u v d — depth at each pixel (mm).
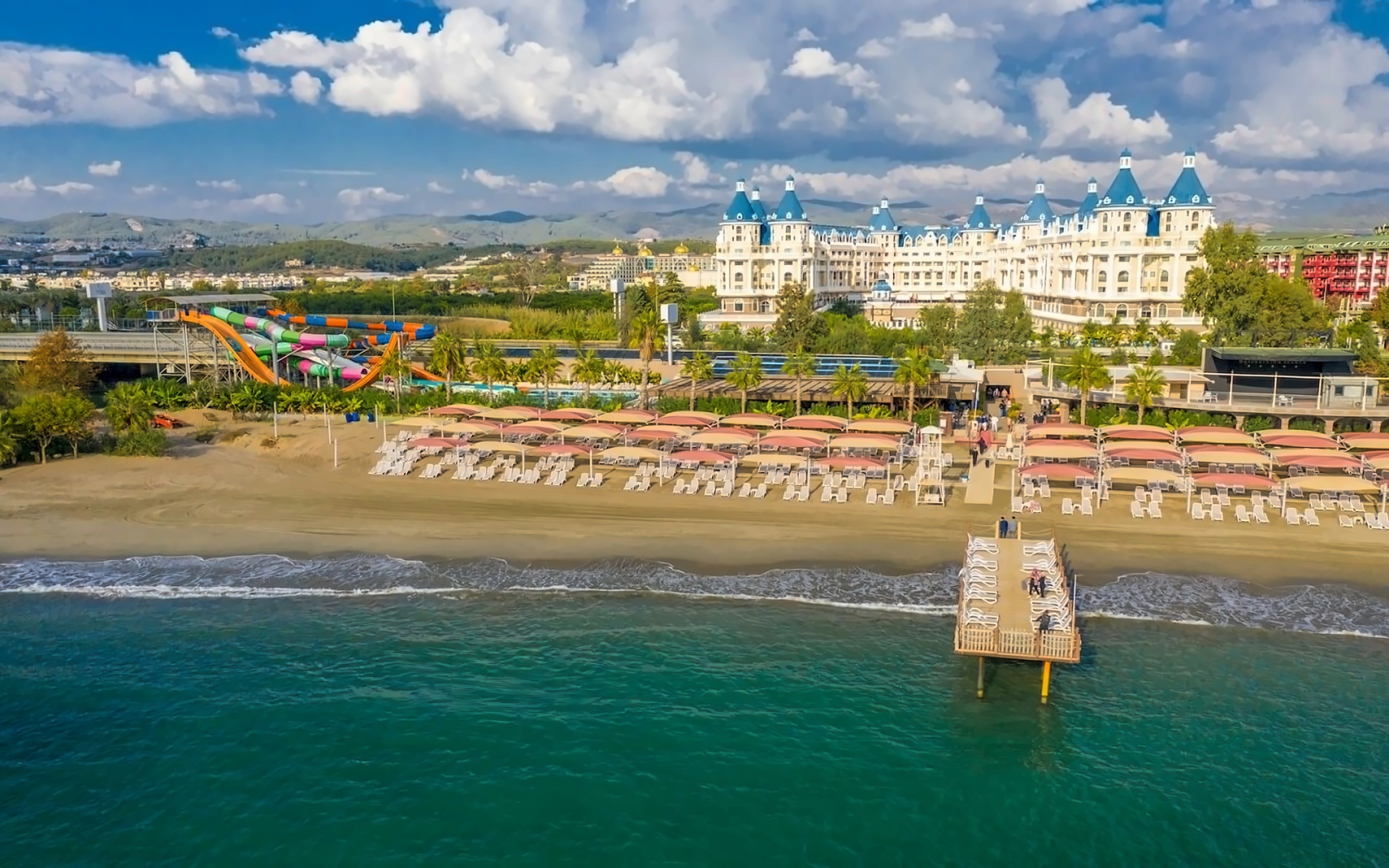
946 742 43406
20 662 50656
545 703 46562
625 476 80625
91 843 37281
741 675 49031
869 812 38906
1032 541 59531
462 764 41875
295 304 182250
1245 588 57219
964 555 60750
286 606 57469
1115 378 99062
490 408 93125
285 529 69625
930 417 95312
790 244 196000
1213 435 78812
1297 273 196250
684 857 36406
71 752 42844
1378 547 62625
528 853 36625
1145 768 41500
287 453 90000
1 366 136625
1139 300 162625
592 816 38594
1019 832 37812
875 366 119125
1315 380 91938
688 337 164750
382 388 118875
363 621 55406
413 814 38750
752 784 40594
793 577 60156
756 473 80625
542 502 74562
